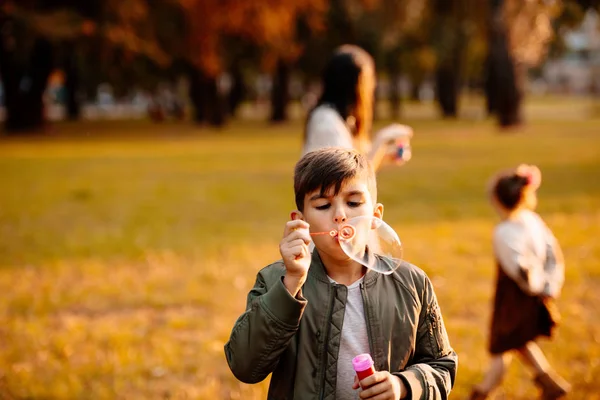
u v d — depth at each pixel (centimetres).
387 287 233
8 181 1683
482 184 1481
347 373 227
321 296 231
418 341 239
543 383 422
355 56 384
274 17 2858
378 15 3506
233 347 225
